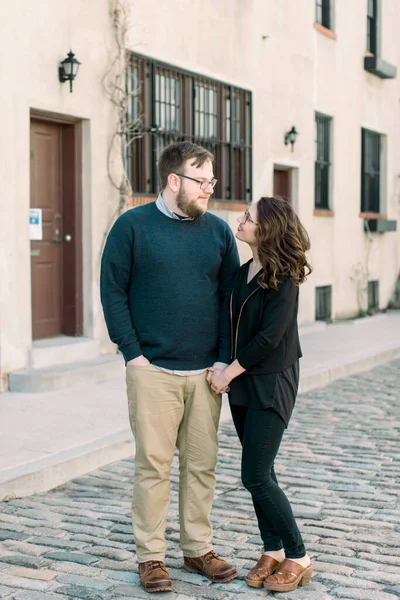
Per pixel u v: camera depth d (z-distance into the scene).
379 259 16.42
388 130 16.69
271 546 3.65
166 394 3.61
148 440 3.60
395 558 3.92
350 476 5.35
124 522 4.44
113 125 8.72
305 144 13.01
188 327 3.59
